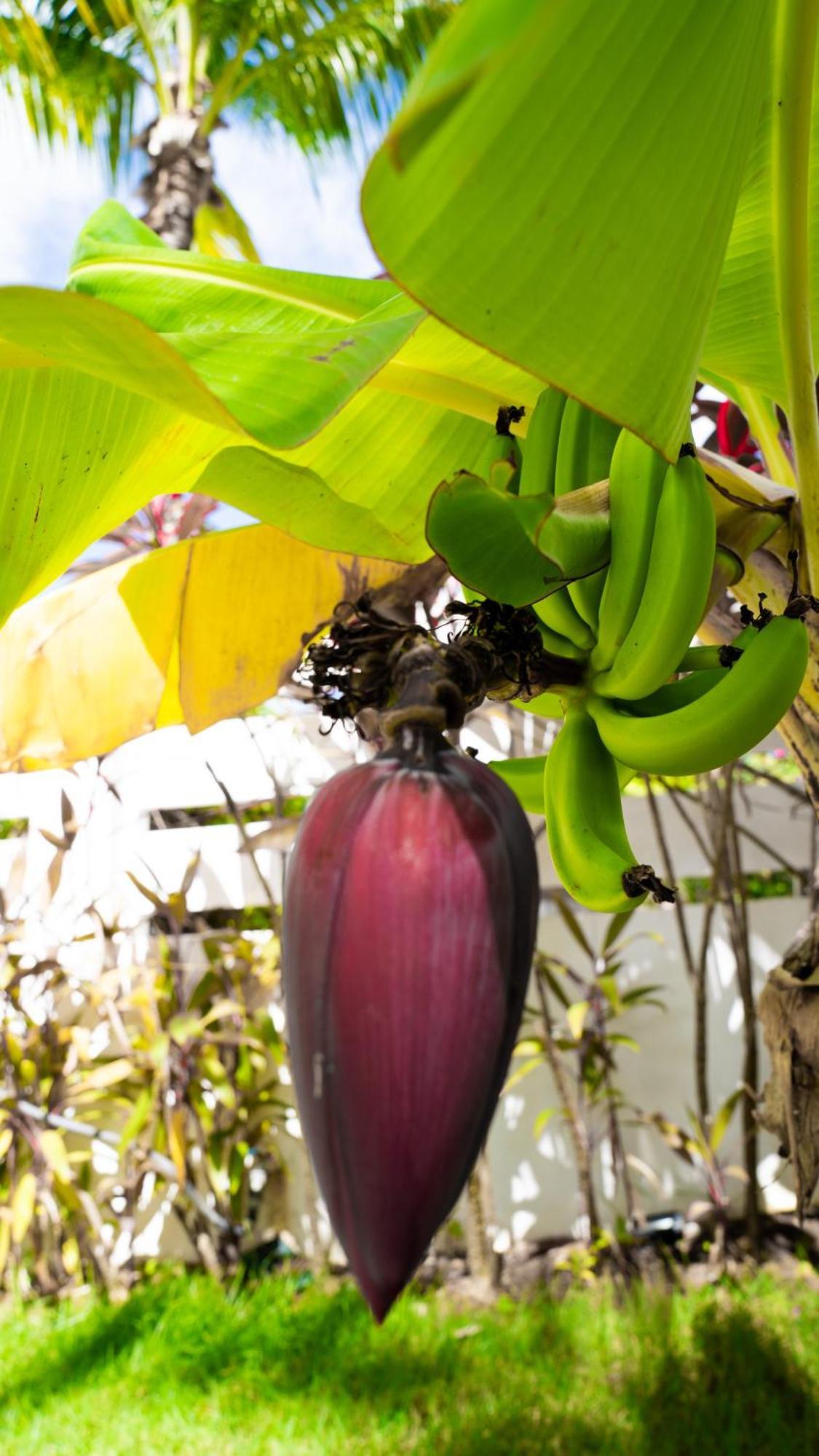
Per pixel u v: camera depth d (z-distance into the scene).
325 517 1.04
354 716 0.50
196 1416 2.46
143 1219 3.49
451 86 0.34
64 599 1.42
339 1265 3.33
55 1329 2.94
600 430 0.66
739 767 3.30
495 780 0.44
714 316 0.78
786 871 3.59
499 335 0.45
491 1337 2.72
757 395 1.20
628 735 0.59
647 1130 3.42
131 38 5.38
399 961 0.39
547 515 0.52
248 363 0.55
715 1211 2.99
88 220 1.22
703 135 0.42
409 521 1.05
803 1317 2.62
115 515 0.88
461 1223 3.38
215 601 1.30
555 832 0.62
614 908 0.55
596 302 0.45
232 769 3.70
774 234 0.60
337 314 0.97
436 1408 2.40
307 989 0.40
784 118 0.55
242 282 0.99
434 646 0.47
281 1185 3.43
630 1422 2.25
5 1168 3.25
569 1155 3.41
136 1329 2.88
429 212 0.39
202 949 3.69
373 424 1.01
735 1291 2.83
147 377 0.52
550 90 0.37
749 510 0.75
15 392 0.73
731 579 0.68
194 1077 3.24
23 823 4.53
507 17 0.34
